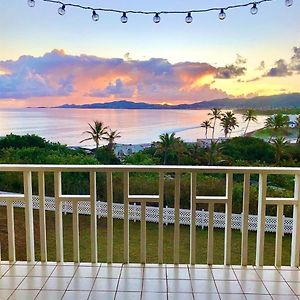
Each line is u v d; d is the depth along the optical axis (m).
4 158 5.91
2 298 2.54
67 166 3.07
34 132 6.63
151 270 3.01
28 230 3.14
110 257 3.14
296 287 2.74
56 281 2.80
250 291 2.67
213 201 3.07
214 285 2.76
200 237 5.59
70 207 5.83
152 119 7.15
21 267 3.05
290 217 5.52
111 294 2.61
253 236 5.57
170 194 4.93
